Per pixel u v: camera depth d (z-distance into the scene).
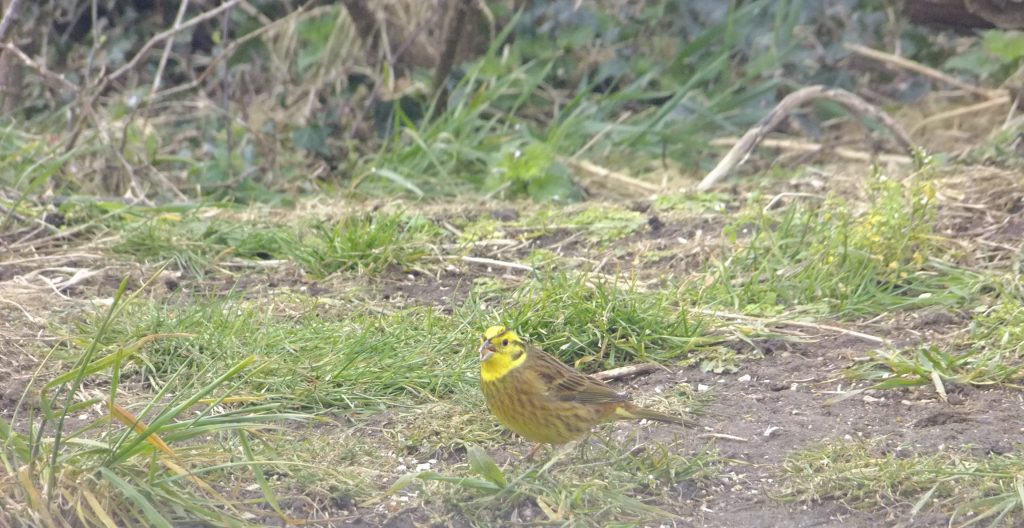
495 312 10.18
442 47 16.62
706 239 12.12
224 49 15.30
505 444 8.40
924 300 10.41
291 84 18.12
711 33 17.02
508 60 17.67
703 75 16.52
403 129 16.02
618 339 9.82
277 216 13.58
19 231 12.45
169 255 11.89
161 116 17.56
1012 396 8.74
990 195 12.52
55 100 17.12
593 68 18.02
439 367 9.30
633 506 7.38
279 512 7.05
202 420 7.45
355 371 9.05
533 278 11.33
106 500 6.96
